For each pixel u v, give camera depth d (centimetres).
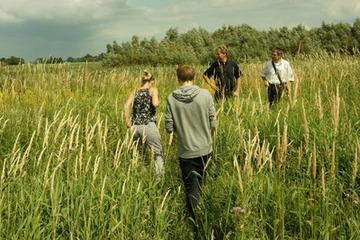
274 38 4128
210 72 1070
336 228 419
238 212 437
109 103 971
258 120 725
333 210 449
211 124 551
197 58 4206
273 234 458
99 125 591
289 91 675
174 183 624
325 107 809
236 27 4594
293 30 4028
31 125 752
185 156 546
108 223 470
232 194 495
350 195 491
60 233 470
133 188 526
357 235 427
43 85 1072
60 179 512
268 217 459
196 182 548
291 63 1487
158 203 513
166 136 753
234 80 1056
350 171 540
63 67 1209
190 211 543
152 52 4038
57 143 648
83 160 572
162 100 1146
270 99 1077
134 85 1294
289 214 473
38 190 480
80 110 878
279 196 449
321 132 640
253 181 491
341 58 1359
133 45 4100
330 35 3488
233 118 773
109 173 539
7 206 462
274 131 689
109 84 1273
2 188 482
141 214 493
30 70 1145
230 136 684
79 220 459
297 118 714
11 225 441
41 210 459
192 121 544
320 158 586
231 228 462
